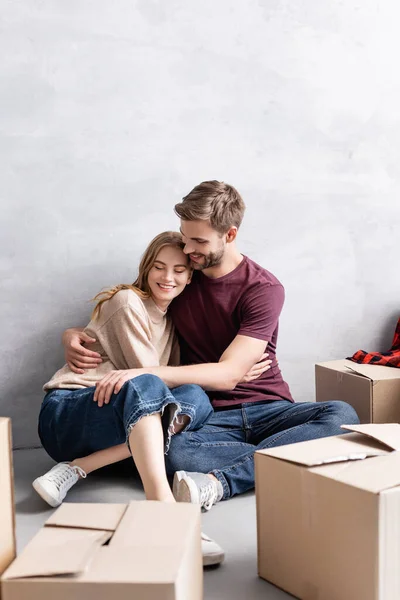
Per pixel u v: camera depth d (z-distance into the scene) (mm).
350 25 2979
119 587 1179
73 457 2293
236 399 2449
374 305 3152
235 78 2848
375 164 3078
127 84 2727
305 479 1510
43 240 2709
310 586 1525
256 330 2375
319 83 2959
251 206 2928
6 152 2639
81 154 2709
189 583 1307
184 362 2576
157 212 2811
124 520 1405
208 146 2844
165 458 2217
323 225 3035
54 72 2652
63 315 2762
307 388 3100
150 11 2723
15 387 2754
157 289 2359
